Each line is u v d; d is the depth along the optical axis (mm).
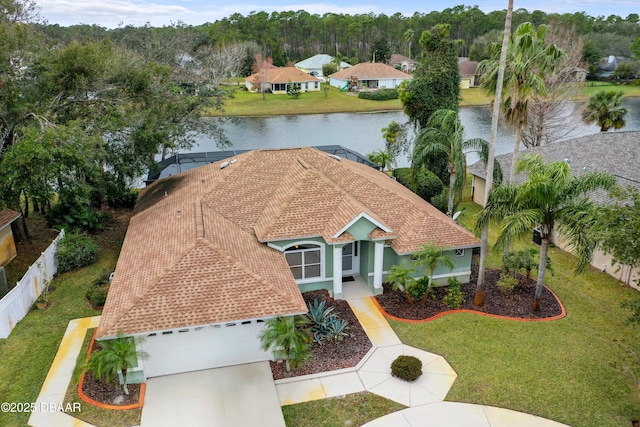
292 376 17719
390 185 29594
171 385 17156
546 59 22453
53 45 29562
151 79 31359
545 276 25672
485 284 24531
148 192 31969
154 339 17188
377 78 103562
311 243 22844
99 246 29391
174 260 18859
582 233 18188
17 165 22625
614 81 101312
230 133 66562
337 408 16234
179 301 17375
